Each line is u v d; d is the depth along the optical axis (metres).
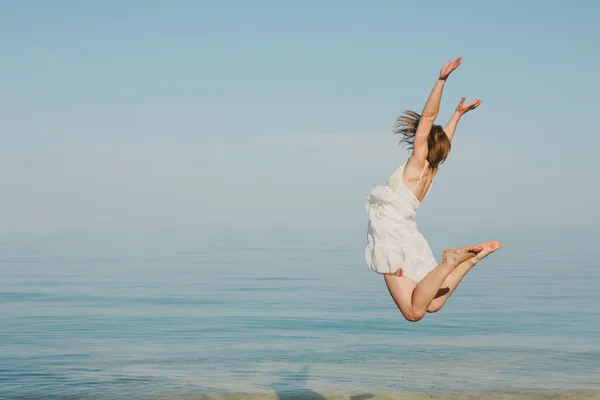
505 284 25.44
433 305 5.23
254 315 16.50
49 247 67.25
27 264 38.81
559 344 12.31
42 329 14.14
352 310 17.55
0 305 18.50
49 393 8.65
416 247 5.23
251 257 47.72
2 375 9.69
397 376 9.62
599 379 9.38
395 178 5.29
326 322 15.29
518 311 17.14
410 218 5.30
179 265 38.22
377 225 5.21
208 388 8.91
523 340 12.74
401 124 5.39
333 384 9.14
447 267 4.88
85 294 21.58
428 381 9.27
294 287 24.31
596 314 16.48
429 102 5.07
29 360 10.79
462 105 5.48
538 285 24.94
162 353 11.45
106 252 56.56
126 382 9.25
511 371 9.91
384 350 11.72
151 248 65.50
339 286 24.83
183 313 16.86
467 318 15.81
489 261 43.00
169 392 8.69
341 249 61.94
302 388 8.90
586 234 133.62
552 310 17.34
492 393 8.55
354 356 11.20
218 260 43.81
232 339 12.94
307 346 12.16
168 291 22.70
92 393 8.65
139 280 27.55
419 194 5.27
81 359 10.89
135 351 11.62
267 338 13.03
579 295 21.09
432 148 5.21
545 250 61.38
